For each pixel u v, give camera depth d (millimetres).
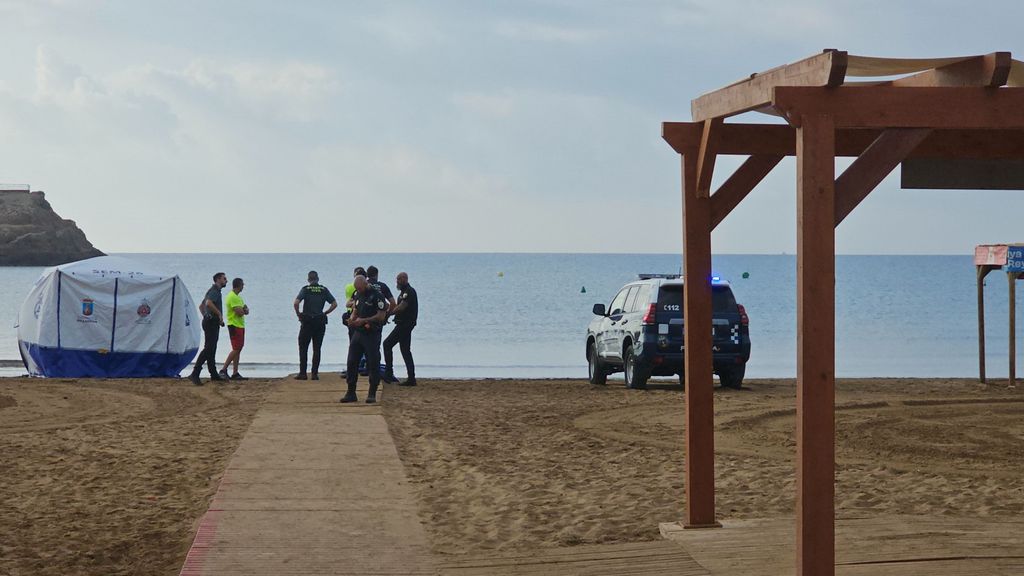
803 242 6668
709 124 8703
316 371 25297
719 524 9617
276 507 10430
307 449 14023
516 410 19500
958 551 8688
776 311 76625
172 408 19859
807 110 6641
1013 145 9648
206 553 8648
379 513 10242
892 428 17172
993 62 6594
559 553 8773
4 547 9125
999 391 24469
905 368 35312
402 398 21469
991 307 82000
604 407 20156
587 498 11273
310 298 25062
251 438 14992
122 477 12430
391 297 24828
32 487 11805
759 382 26719
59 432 16234
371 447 14242
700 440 9555
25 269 193375
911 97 6660
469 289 117750
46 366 27984
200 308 25422
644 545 8969
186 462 13453
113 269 28938
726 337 24156
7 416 18625
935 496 11438
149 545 9320
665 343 23406
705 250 9234
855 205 6750
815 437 6727
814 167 6648
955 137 9664
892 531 9477
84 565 8641
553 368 34469
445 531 9719
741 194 9203
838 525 9766
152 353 28469
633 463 13594
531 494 11477
